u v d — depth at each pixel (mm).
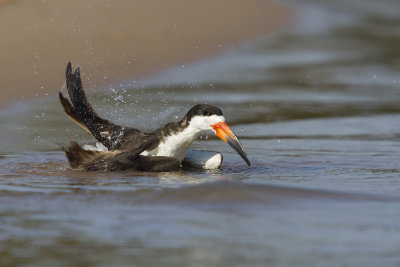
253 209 7117
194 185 8023
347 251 5793
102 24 23656
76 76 10758
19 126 12781
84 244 5980
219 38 26875
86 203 7406
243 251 5793
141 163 9477
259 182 8562
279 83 19906
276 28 32312
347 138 12766
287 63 23906
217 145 12086
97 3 26484
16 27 21531
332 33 32625
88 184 8445
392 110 16141
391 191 8078
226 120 14578
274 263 5504
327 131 13523
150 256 5676
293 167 10031
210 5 33625
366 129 13758
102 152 9695
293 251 5793
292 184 8398
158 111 14758
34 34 20922
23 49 19156
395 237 6188
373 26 36062
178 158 9992
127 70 18938
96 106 14836
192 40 25094
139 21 25484
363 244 5980
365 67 23672
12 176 9008
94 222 6645
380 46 29328
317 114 15500
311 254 5727
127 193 7840
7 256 5691
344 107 16438
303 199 7559
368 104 16938
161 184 8430
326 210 7129
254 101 16859
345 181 8758
